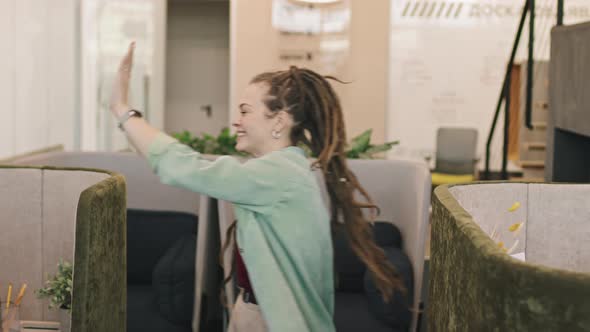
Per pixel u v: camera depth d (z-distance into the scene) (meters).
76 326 1.63
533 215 1.69
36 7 7.05
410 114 7.99
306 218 1.79
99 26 8.00
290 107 1.91
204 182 1.71
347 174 1.96
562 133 4.09
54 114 7.59
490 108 7.95
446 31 7.88
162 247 3.38
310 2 5.57
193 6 9.77
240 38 7.95
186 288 2.85
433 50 7.91
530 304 0.88
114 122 8.07
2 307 1.90
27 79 6.84
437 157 7.70
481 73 7.91
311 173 1.88
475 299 1.02
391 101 7.98
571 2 7.69
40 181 2.17
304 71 1.97
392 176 3.33
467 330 1.06
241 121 1.95
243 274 1.92
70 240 2.17
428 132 8.00
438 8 7.87
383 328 2.76
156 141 1.75
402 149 8.02
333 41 7.91
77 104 8.00
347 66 7.93
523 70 7.90
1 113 6.20
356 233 1.96
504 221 1.68
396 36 7.92
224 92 9.91
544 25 7.79
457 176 7.56
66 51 7.85
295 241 1.77
